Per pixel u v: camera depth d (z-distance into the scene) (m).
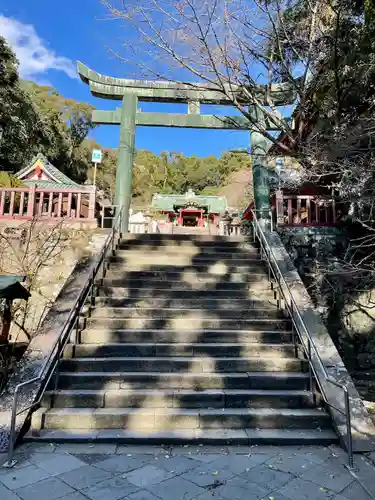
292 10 5.82
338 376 3.78
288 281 5.56
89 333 4.43
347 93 5.14
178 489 2.39
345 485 2.47
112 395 3.54
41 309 6.08
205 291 5.46
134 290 5.43
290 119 6.53
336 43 4.85
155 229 19.30
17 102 17.33
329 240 6.86
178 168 49.41
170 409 3.45
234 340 4.55
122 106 8.93
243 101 8.06
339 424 3.23
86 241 6.45
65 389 3.71
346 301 6.42
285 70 5.79
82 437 3.07
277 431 3.26
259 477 2.56
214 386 3.81
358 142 4.98
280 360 4.09
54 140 24.17
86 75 8.84
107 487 2.40
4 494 2.31
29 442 3.05
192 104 9.23
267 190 8.60
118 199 8.44
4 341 4.65
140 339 4.48
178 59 5.29
